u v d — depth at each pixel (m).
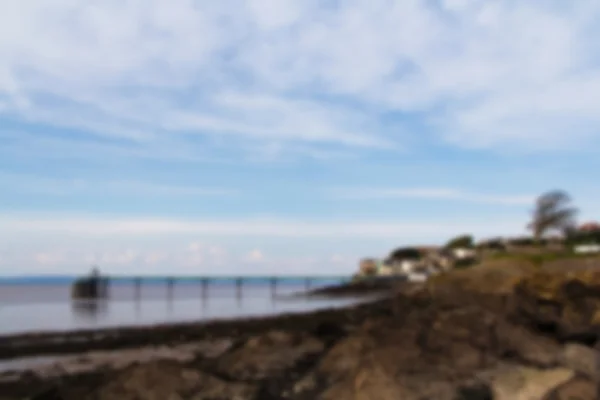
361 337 18.67
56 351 31.58
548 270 50.66
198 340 36.16
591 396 11.09
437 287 48.34
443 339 18.19
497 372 15.52
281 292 173.75
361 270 175.12
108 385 14.62
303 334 22.23
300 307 89.81
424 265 143.12
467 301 38.91
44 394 15.06
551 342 19.95
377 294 134.12
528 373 13.16
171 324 47.00
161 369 15.28
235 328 42.50
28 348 32.38
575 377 12.05
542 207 100.50
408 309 41.03
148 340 36.03
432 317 23.22
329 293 143.25
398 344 17.92
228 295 160.00
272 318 49.66
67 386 15.67
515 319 30.39
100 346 33.28
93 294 125.00
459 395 13.59
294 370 18.38
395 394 13.30
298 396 14.84
